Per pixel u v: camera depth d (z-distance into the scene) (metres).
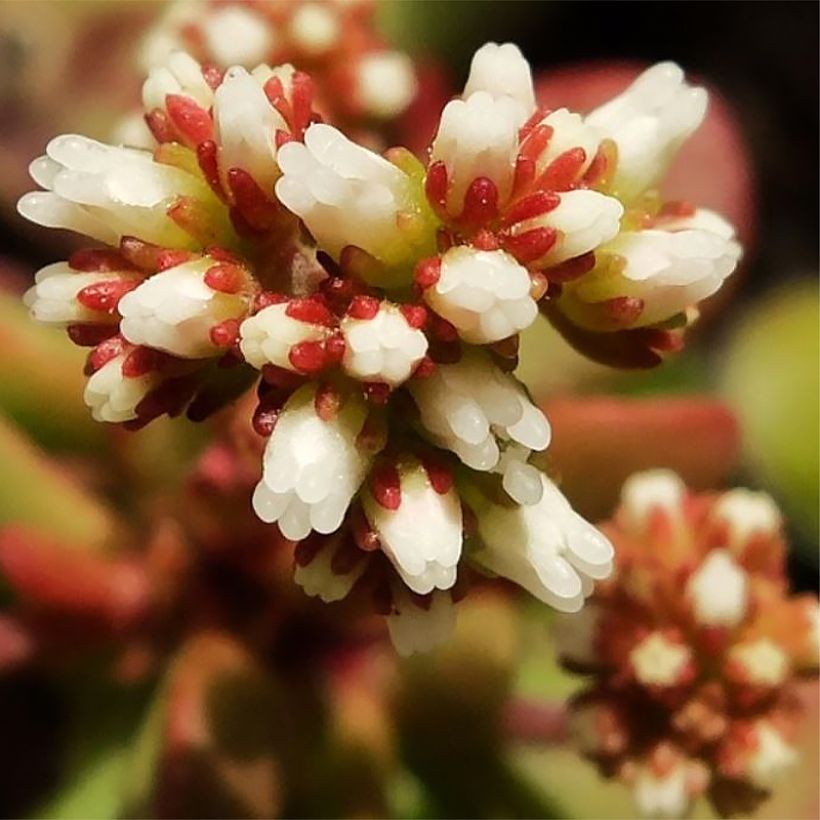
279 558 0.07
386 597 0.05
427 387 0.05
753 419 0.08
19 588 0.07
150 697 0.07
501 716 0.07
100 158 0.05
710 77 0.10
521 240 0.05
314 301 0.05
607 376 0.08
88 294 0.05
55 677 0.08
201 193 0.05
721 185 0.08
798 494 0.08
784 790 0.07
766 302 0.09
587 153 0.05
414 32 0.09
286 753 0.07
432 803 0.07
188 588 0.07
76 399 0.07
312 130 0.05
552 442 0.07
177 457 0.07
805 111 0.10
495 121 0.05
